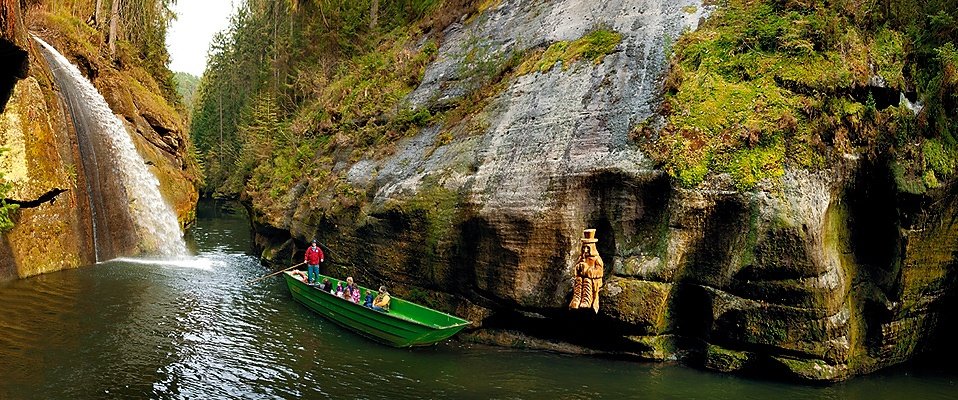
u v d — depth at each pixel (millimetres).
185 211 34594
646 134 15047
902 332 14086
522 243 15117
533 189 15477
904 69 15258
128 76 37438
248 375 13148
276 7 49812
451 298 16922
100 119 27547
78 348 14266
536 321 15258
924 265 13898
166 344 14859
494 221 15531
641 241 14484
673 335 14523
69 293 18969
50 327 15641
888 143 13969
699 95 15180
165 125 36844
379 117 24594
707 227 13805
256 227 27953
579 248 14836
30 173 20859
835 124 13953
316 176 24250
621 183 14641
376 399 12039
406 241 17938
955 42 15086
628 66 17406
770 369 13492
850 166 13836
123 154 28453
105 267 23109
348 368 13734
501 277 15438
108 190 26234
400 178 19406
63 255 22438
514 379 13234
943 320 14805
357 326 16109
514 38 22859
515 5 25219
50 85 23844
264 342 15383
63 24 31781
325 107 29594
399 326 14750
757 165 13555
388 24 35156
